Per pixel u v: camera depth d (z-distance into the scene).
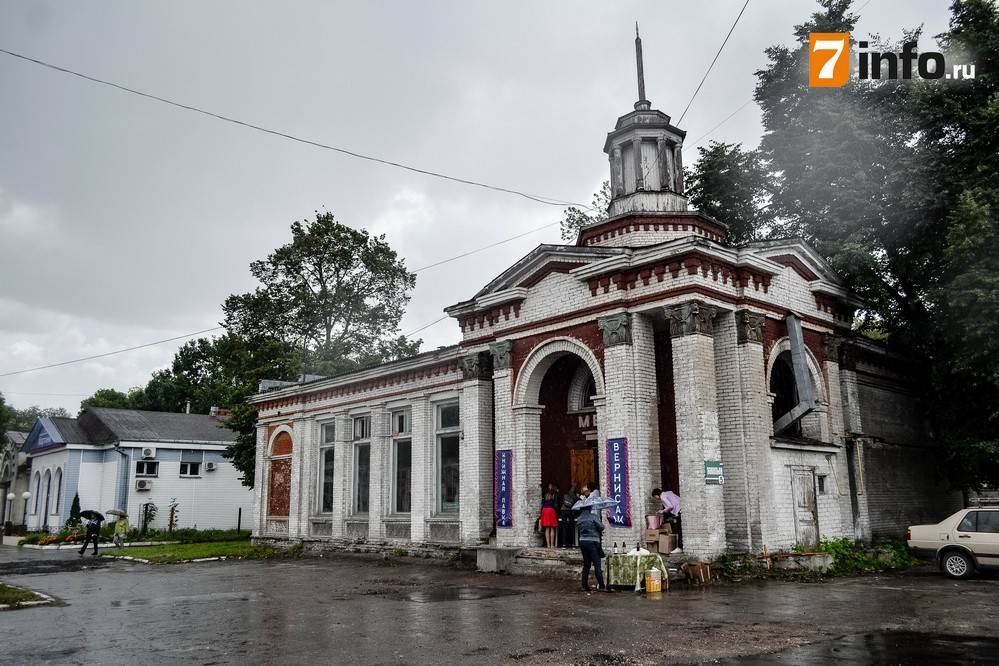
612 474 17.33
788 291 19.77
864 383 22.42
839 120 22.89
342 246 46.69
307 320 46.50
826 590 14.09
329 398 29.02
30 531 44.28
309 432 29.84
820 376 20.39
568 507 19.42
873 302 22.20
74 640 10.43
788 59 26.61
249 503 44.72
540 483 20.03
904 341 23.08
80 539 36.41
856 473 20.47
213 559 25.97
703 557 15.94
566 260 19.44
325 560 24.80
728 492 17.22
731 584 15.18
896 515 22.14
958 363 19.72
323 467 29.56
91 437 43.12
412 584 16.92
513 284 20.84
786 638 9.52
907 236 21.89
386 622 11.48
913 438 24.00
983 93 21.81
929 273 22.02
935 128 21.72
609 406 17.72
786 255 19.80
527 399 20.23
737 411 17.44
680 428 16.72
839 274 21.78
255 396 32.72
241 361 43.34
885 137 22.64
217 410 49.22
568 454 21.31
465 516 22.00
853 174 22.44
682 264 17.16
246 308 45.53
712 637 9.69
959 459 21.50
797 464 18.36
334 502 27.89
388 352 48.47
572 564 17.48
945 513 24.77
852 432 20.73
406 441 25.83
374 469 26.28
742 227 28.20
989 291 18.66
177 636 10.66
